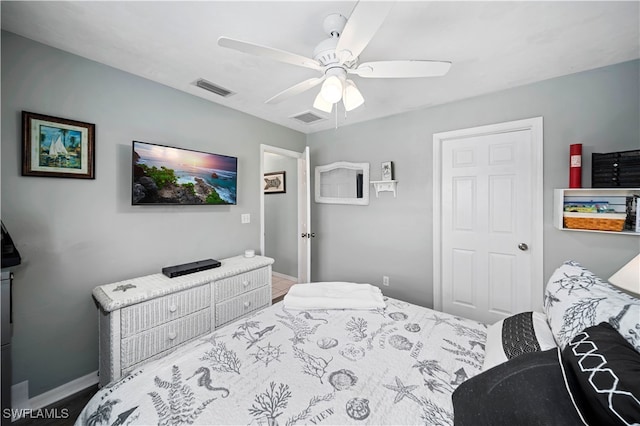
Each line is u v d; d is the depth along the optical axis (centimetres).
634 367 62
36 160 164
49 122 168
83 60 183
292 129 354
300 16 141
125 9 136
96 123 189
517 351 100
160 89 222
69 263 179
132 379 103
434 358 116
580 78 203
